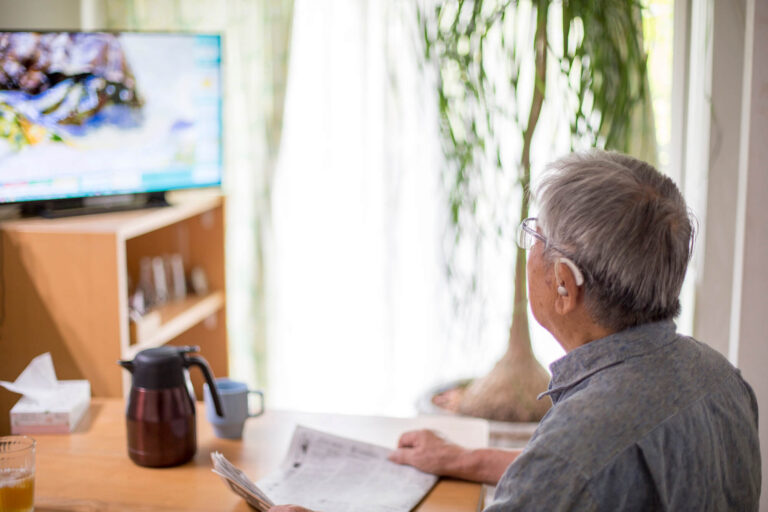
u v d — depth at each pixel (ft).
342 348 11.25
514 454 5.09
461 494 4.94
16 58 7.80
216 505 4.82
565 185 3.84
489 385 8.04
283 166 10.91
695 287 7.45
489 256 9.50
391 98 10.19
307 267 11.13
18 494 4.57
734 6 6.89
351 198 10.86
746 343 7.01
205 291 10.18
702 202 7.30
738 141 7.09
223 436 5.73
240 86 10.55
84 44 8.30
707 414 3.71
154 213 8.63
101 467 5.32
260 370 11.07
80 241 7.72
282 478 5.08
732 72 6.99
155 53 8.91
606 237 3.67
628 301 3.73
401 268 10.69
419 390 10.92
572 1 6.69
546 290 3.97
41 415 5.83
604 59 6.82
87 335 7.84
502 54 7.12
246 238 11.06
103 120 8.58
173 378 5.31
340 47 10.47
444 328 9.25
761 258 6.89
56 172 8.30
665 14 9.10
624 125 7.02
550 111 8.23
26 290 7.87
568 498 3.44
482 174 7.32
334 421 6.06
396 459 5.28
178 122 9.25
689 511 3.64
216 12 10.38
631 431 3.51
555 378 3.93
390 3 9.91
